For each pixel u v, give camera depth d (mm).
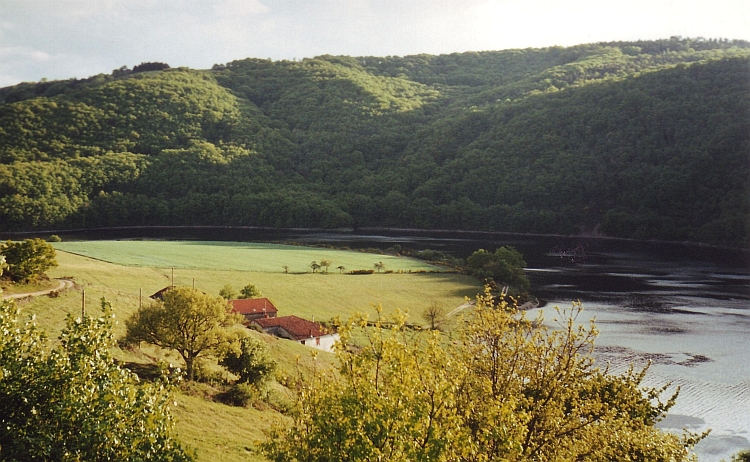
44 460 19000
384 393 20703
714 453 52875
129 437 20047
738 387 69875
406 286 126000
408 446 18906
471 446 19547
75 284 67812
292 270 138750
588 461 22641
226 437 38188
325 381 22234
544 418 22844
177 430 37125
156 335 52000
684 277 156625
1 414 19641
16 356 20500
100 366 21359
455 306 114375
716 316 108688
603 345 87562
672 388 69312
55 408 19688
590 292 134000
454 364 21828
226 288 96875
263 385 53125
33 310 56312
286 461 22078
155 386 21844
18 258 62719
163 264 133125
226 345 52562
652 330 97375
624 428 25266
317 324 81812
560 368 23812
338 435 20047
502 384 23359
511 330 24953
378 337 21578
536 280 151125
